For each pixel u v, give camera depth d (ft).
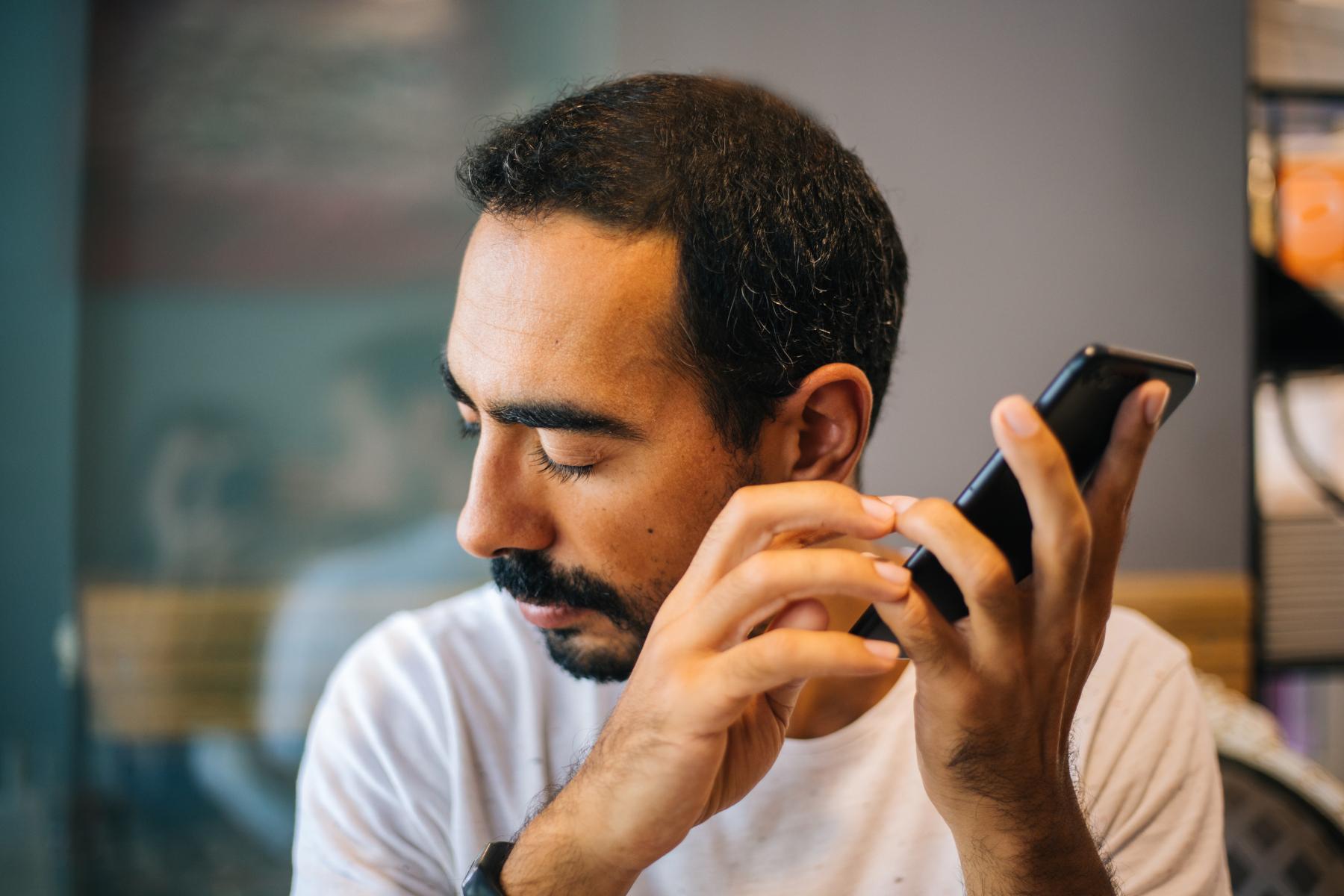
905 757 2.54
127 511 6.05
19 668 5.99
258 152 6.01
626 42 5.96
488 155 2.24
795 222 2.20
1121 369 1.49
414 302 6.10
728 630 1.71
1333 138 6.25
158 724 6.04
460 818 2.65
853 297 2.36
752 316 2.11
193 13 5.95
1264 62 6.23
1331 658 6.22
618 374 2.00
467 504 2.12
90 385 6.01
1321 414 6.26
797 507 1.68
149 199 6.00
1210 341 6.12
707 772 1.78
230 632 6.07
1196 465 6.07
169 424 6.06
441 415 6.13
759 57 5.97
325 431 6.11
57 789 6.01
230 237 6.03
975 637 1.68
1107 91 6.06
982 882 1.98
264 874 6.06
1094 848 2.01
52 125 5.94
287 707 6.07
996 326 6.07
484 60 6.01
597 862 1.87
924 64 6.01
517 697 2.78
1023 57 6.03
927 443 6.06
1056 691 1.77
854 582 1.62
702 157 2.11
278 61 5.99
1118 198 6.08
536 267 1.99
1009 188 6.06
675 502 2.11
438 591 6.10
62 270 5.97
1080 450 1.61
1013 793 1.84
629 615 2.19
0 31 5.88
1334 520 6.25
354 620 6.08
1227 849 3.63
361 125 6.02
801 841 2.49
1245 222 6.11
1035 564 1.62
